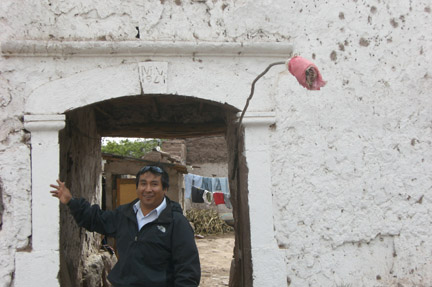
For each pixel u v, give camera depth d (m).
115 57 3.67
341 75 3.91
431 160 3.95
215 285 8.11
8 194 3.43
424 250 3.84
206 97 3.74
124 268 2.88
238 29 3.86
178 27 3.80
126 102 5.80
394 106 3.95
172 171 12.55
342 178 3.81
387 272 3.78
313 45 3.91
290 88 3.83
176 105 6.48
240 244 4.13
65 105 3.56
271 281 3.61
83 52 3.60
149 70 3.68
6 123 3.49
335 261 3.72
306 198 3.75
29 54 3.56
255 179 3.72
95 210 3.11
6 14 3.60
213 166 20.97
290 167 3.76
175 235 2.91
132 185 11.02
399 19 4.04
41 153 3.49
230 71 3.80
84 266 5.71
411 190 3.88
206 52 3.75
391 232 3.81
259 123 3.75
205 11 3.84
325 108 3.85
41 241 3.40
